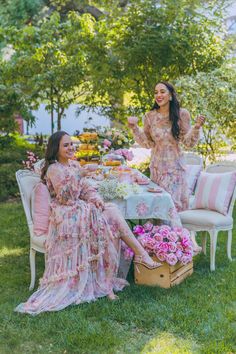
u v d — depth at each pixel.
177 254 3.58
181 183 4.08
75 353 2.70
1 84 8.02
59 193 3.38
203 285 3.63
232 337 2.83
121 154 4.82
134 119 4.11
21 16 10.45
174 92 3.94
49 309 3.19
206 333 2.88
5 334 2.91
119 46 7.51
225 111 6.66
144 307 3.22
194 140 3.94
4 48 9.38
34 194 3.61
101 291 3.41
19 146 8.82
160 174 4.07
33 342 2.82
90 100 8.50
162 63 7.38
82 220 3.34
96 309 3.19
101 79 7.91
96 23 7.74
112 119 8.64
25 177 3.87
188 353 2.65
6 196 6.89
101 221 3.42
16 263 4.26
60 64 7.86
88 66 7.79
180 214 4.11
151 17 7.33
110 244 3.43
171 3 7.19
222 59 7.55
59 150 3.46
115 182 3.75
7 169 7.59
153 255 3.60
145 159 9.75
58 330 2.94
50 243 3.37
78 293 3.31
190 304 3.28
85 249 3.35
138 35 7.40
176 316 3.08
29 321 3.05
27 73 8.02
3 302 3.38
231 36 7.69
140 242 3.63
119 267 3.75
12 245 4.75
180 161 4.06
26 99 7.91
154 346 2.75
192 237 4.58
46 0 10.81
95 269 3.42
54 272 3.34
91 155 4.78
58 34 8.01
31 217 3.74
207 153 7.16
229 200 4.17
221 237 4.98
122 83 8.02
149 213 3.70
